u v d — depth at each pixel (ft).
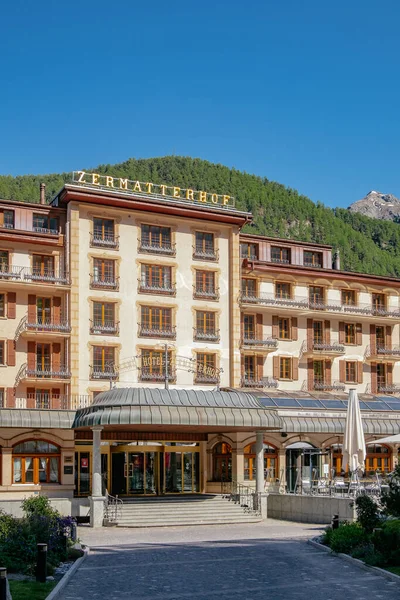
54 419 179.32
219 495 185.47
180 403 163.02
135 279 210.59
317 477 207.92
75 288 202.08
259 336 228.02
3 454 178.50
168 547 112.98
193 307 217.15
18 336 196.65
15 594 69.26
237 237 226.38
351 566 89.92
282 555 100.48
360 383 243.40
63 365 200.54
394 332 253.24
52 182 617.62
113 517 155.84
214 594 73.31
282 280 234.58
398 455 222.69
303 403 208.44
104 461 192.85
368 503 100.63
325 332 239.50
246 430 179.22
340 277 243.60
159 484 196.85
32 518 95.50
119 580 81.15
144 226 215.10
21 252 201.16
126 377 205.05
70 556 97.30
